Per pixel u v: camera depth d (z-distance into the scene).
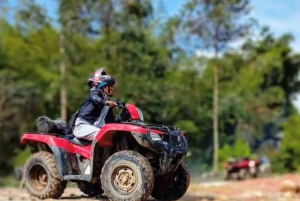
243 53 58.03
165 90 42.84
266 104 66.06
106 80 9.55
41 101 49.16
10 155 47.59
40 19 52.62
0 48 54.34
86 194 10.33
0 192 15.23
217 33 50.22
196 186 25.86
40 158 9.93
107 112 9.47
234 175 38.81
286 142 50.66
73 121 9.69
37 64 53.69
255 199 15.96
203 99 54.44
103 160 9.29
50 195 9.84
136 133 8.68
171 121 45.41
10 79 49.78
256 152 64.38
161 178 9.74
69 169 9.53
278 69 69.12
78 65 44.66
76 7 44.47
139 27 43.69
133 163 8.59
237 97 60.31
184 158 9.70
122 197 8.60
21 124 48.41
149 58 42.75
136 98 39.19
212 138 54.66
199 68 55.75
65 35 45.00
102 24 44.44
